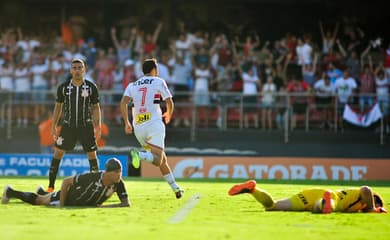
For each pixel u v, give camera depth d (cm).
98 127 3556
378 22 7800
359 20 7844
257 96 6825
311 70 7081
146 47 7275
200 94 6831
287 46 7306
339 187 4659
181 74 7006
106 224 2255
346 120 6744
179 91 7006
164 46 7969
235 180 5519
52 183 3559
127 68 6975
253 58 7150
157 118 3216
